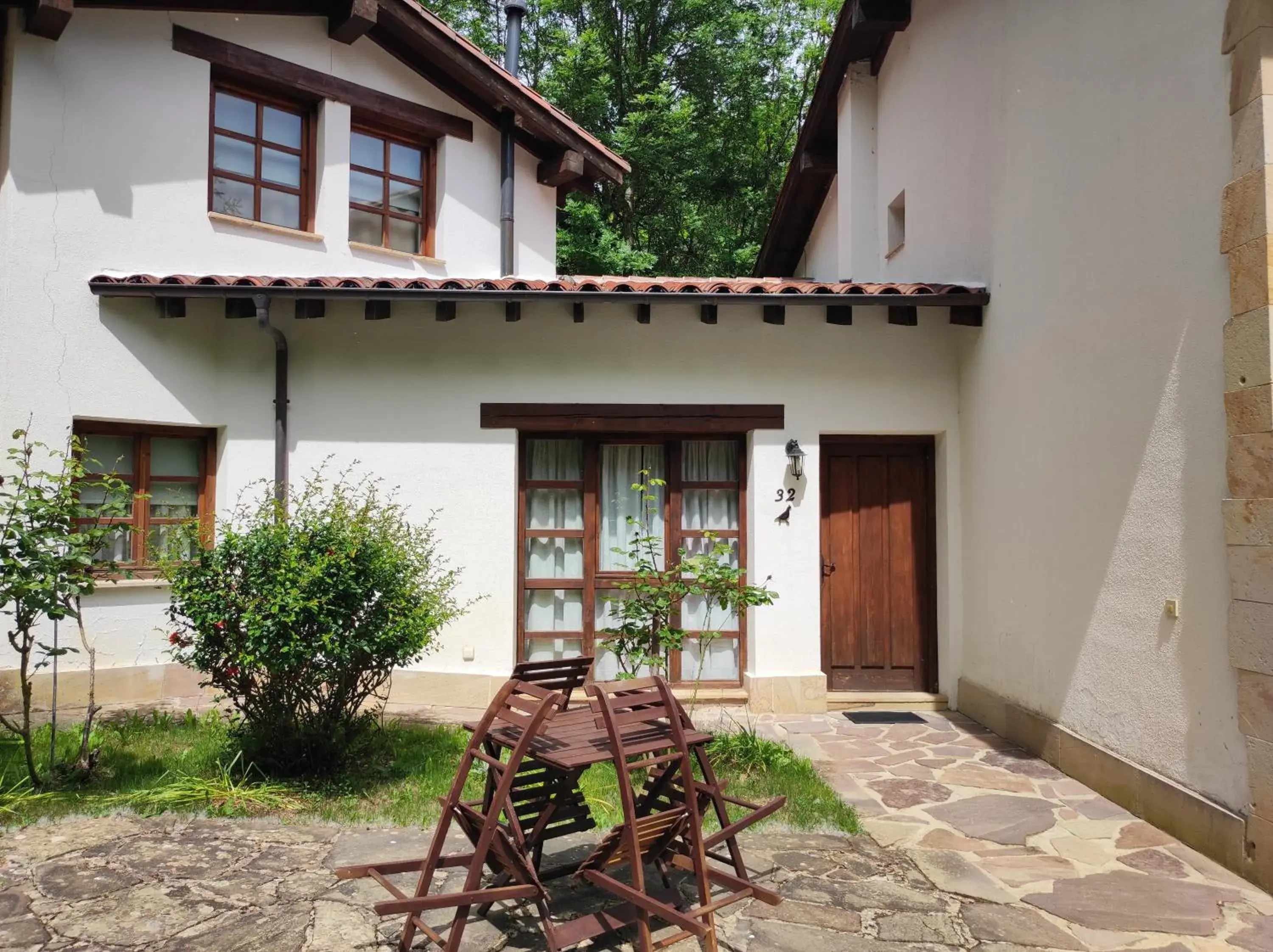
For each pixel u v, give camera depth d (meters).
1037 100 5.75
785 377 6.93
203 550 4.74
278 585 4.57
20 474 6.03
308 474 6.85
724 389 6.90
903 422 6.98
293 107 8.08
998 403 6.30
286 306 6.90
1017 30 6.03
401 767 5.07
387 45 8.45
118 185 6.63
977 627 6.67
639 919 3.03
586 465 7.16
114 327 6.45
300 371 6.91
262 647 4.44
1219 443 4.09
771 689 6.77
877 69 9.28
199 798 4.49
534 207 9.96
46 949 3.11
